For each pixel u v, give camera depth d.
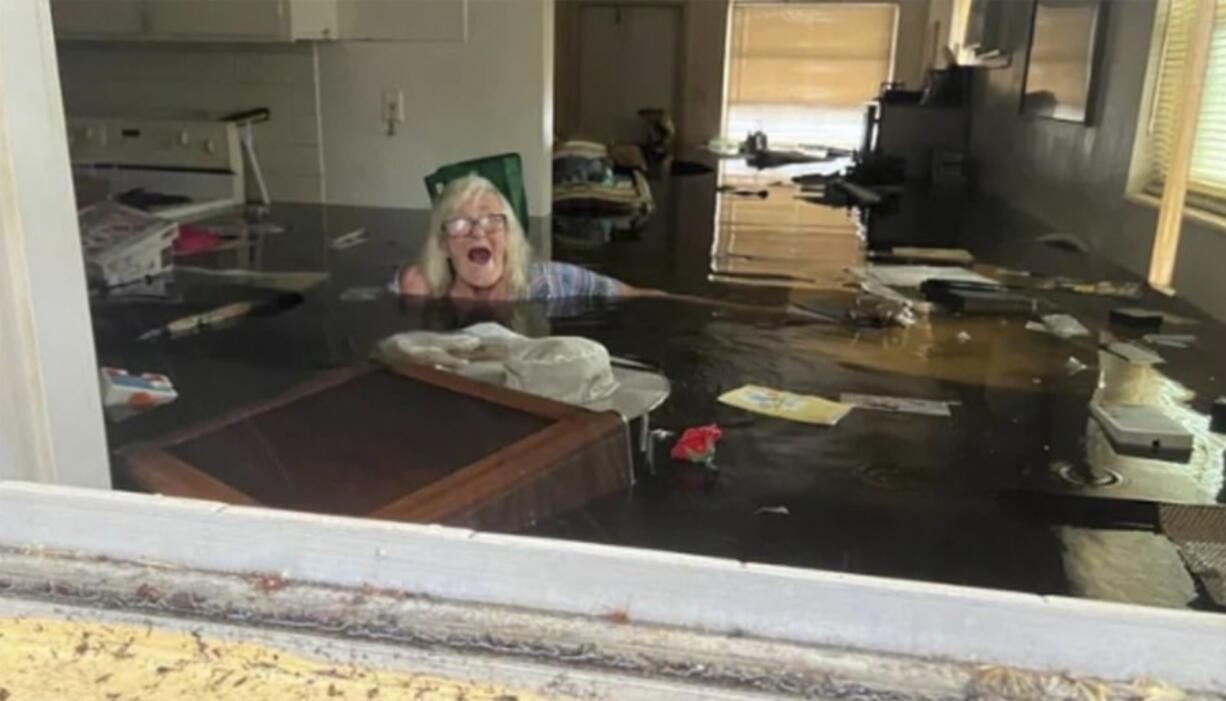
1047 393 1.48
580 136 7.32
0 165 0.50
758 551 0.88
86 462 0.58
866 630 0.41
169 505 0.49
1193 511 1.01
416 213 3.09
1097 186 3.14
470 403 1.07
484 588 0.44
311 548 0.46
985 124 4.82
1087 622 0.40
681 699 0.40
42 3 0.52
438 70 3.04
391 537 0.46
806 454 1.16
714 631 0.42
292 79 3.14
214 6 2.87
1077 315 2.08
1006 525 0.95
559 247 2.79
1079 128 3.35
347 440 0.95
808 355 1.68
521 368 1.42
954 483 1.08
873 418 1.32
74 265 0.56
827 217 3.56
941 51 6.54
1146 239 2.66
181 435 0.95
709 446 1.15
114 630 0.44
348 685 0.42
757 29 7.63
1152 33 2.72
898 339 1.83
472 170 2.67
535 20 2.95
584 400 1.35
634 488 1.01
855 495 1.02
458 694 0.42
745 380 1.50
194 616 0.44
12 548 0.47
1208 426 1.33
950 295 2.22
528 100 3.02
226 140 3.14
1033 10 4.00
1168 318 2.05
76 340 0.56
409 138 3.11
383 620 0.43
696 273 2.46
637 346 1.73
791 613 0.42
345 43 3.07
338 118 3.14
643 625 0.42
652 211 3.55
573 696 0.41
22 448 0.53
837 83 7.64
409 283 2.16
